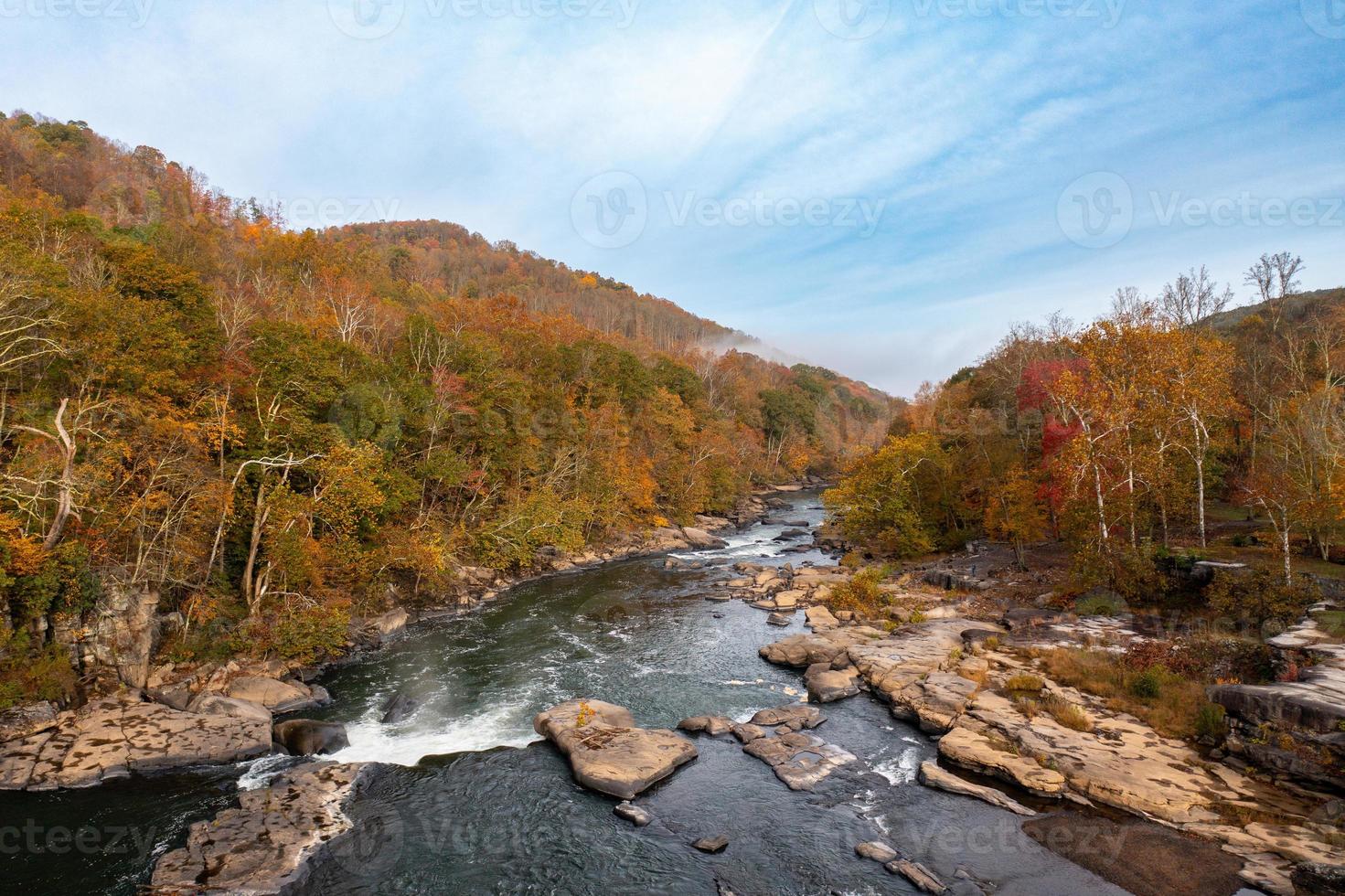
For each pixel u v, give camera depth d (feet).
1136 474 141.69
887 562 205.26
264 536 118.42
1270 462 137.18
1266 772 68.80
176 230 245.24
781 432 500.74
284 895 56.18
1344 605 96.43
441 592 156.76
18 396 101.60
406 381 177.58
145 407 104.22
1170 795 65.72
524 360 257.34
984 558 183.93
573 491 223.71
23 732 76.54
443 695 104.42
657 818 69.15
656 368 377.50
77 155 319.47
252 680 99.04
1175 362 140.87
